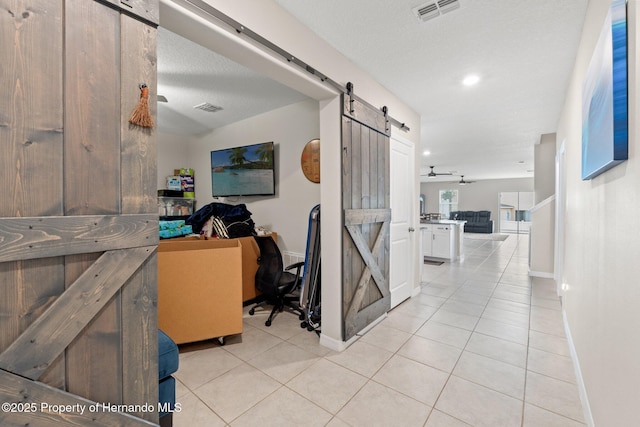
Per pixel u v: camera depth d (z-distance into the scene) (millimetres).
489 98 3252
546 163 4988
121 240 1051
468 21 1925
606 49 1167
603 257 1375
